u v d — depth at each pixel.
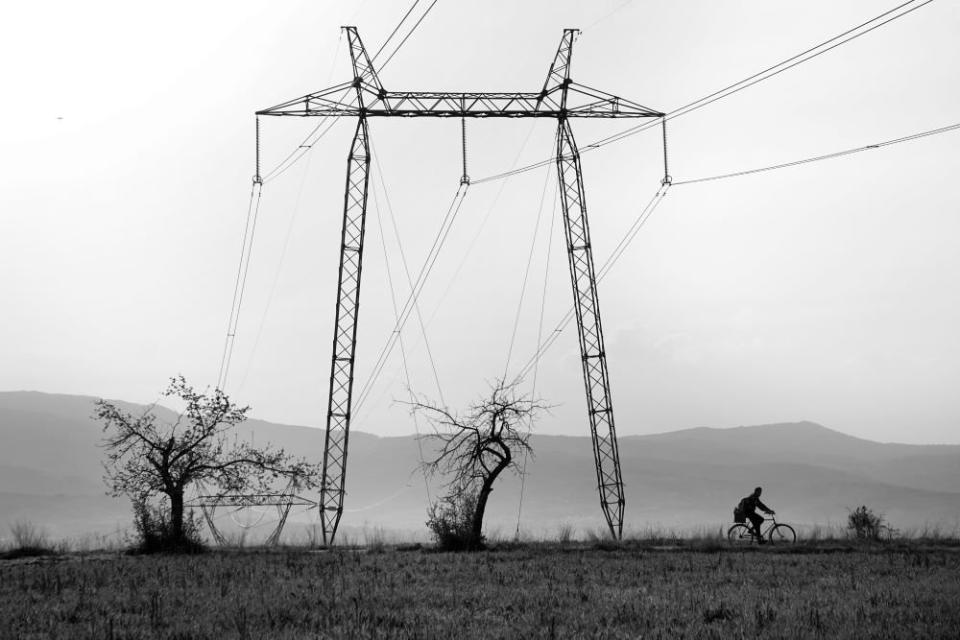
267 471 41.12
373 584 22.42
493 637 14.63
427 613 17.14
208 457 39.12
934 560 29.84
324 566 28.08
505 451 40.88
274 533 45.56
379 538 45.31
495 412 41.38
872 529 42.25
